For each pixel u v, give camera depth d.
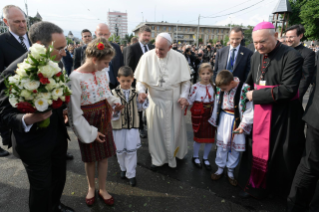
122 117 2.50
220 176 2.73
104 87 2.02
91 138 1.89
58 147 1.82
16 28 2.86
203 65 2.83
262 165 2.25
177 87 2.88
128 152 2.53
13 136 1.57
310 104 1.88
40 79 1.27
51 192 1.81
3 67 2.90
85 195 2.40
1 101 1.46
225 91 2.63
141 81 2.88
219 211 2.17
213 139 2.93
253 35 2.12
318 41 18.45
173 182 2.66
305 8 16.55
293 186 2.00
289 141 2.12
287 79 2.03
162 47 2.54
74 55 3.84
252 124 2.43
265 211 2.17
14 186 2.53
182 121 3.02
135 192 2.46
